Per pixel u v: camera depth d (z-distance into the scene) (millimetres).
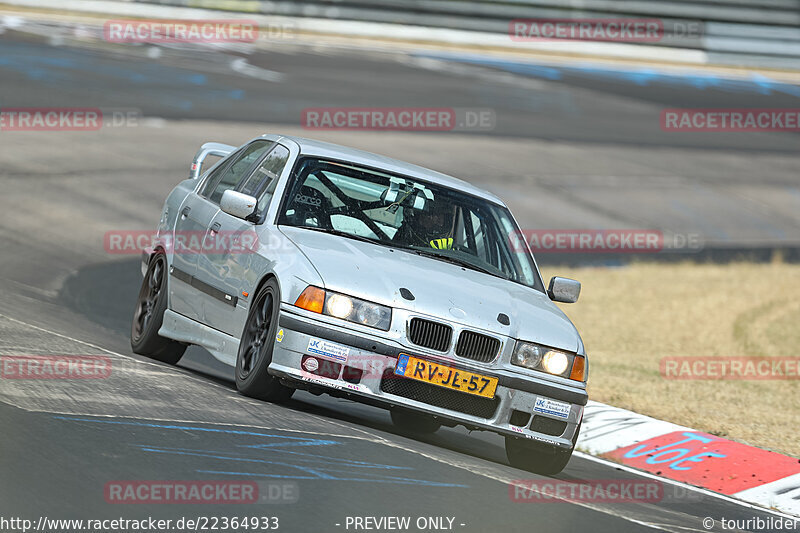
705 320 57625
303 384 22984
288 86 108688
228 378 31109
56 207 60812
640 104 135125
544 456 24609
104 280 48250
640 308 59656
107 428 18969
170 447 18375
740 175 111062
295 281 23562
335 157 27891
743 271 73688
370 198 27109
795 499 27188
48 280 45438
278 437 20531
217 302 26438
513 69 144250
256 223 26156
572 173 99312
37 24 119875
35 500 14711
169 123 85000
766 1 171250
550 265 69250
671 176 105562
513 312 24688
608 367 44344
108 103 87750
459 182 29594
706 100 141125
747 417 36719
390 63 134125
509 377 23578
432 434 28297
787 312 60906
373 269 24234
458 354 23453
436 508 17500
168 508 15172
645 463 29859
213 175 30734
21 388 21156
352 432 22562
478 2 157500
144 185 69125
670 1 167500
